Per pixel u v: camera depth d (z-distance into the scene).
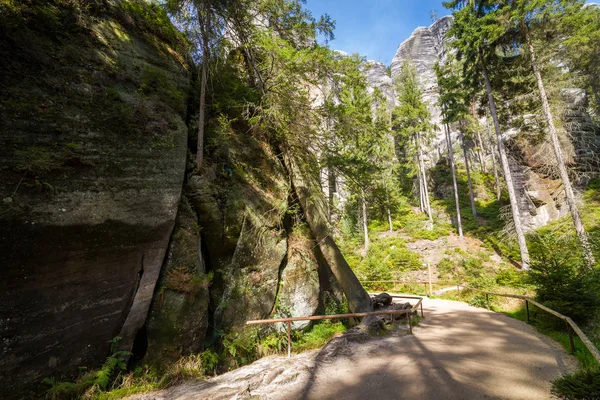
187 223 6.79
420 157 31.83
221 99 8.73
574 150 23.91
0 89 4.25
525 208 24.39
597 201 22.05
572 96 25.81
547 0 13.97
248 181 8.74
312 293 9.63
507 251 21.52
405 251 23.75
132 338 5.63
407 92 32.88
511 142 26.62
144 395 4.80
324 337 8.45
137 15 7.23
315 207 10.37
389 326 8.68
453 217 29.22
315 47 8.01
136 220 5.52
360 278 20.00
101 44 5.97
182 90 7.66
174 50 8.24
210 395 4.47
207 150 8.03
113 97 5.74
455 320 9.49
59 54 5.14
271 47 7.21
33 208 4.24
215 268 7.48
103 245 5.07
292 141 9.84
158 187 6.04
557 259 8.28
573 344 5.67
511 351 5.91
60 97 4.94
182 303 6.03
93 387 4.64
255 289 7.96
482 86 20.53
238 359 6.79
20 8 4.73
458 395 4.00
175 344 5.80
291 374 5.11
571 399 3.29
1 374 3.93
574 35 15.61
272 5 8.16
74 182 4.77
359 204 25.89
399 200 29.58
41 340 4.35
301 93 9.09
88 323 4.93
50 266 4.43
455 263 20.80
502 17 15.78
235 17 7.99
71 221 4.62
